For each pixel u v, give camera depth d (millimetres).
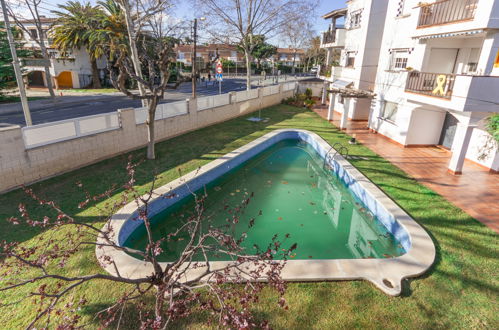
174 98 29203
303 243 8398
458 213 8336
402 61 15070
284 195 11367
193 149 13812
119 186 9562
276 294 5395
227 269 4227
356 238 8719
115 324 4617
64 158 10500
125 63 9039
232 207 10188
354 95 17031
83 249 6375
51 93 24906
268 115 22938
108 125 12133
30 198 8555
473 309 5199
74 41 30938
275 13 26000
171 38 20031
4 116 20016
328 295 5426
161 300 4082
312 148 16562
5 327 4496
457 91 10070
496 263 6363
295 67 77188
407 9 14484
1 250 6133
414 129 14289
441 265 6281
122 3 13070
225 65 67125
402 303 5285
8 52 25547
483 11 9664
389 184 10234
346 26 23000
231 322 3463
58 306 4883
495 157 11086
